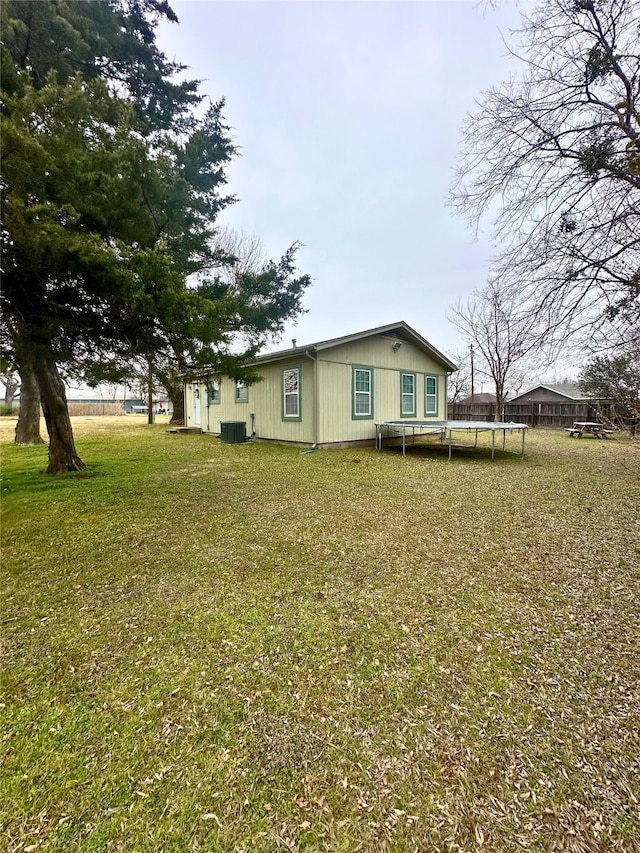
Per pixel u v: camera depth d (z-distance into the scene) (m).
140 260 3.77
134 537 4.00
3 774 1.51
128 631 2.43
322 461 8.49
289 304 9.77
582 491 5.78
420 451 10.34
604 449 10.66
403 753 1.59
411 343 12.59
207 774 1.51
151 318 4.33
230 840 1.29
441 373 13.88
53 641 2.34
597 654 2.17
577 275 5.08
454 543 3.79
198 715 1.79
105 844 1.28
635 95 3.69
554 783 1.45
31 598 2.84
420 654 2.19
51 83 3.66
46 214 3.36
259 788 1.46
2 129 3.04
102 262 3.56
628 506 4.98
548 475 7.00
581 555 3.50
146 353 4.94
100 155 3.69
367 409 11.20
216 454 9.51
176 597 2.83
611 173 4.24
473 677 2.01
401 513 4.73
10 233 3.36
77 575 3.19
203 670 2.08
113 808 1.39
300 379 10.48
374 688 1.94
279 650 2.23
